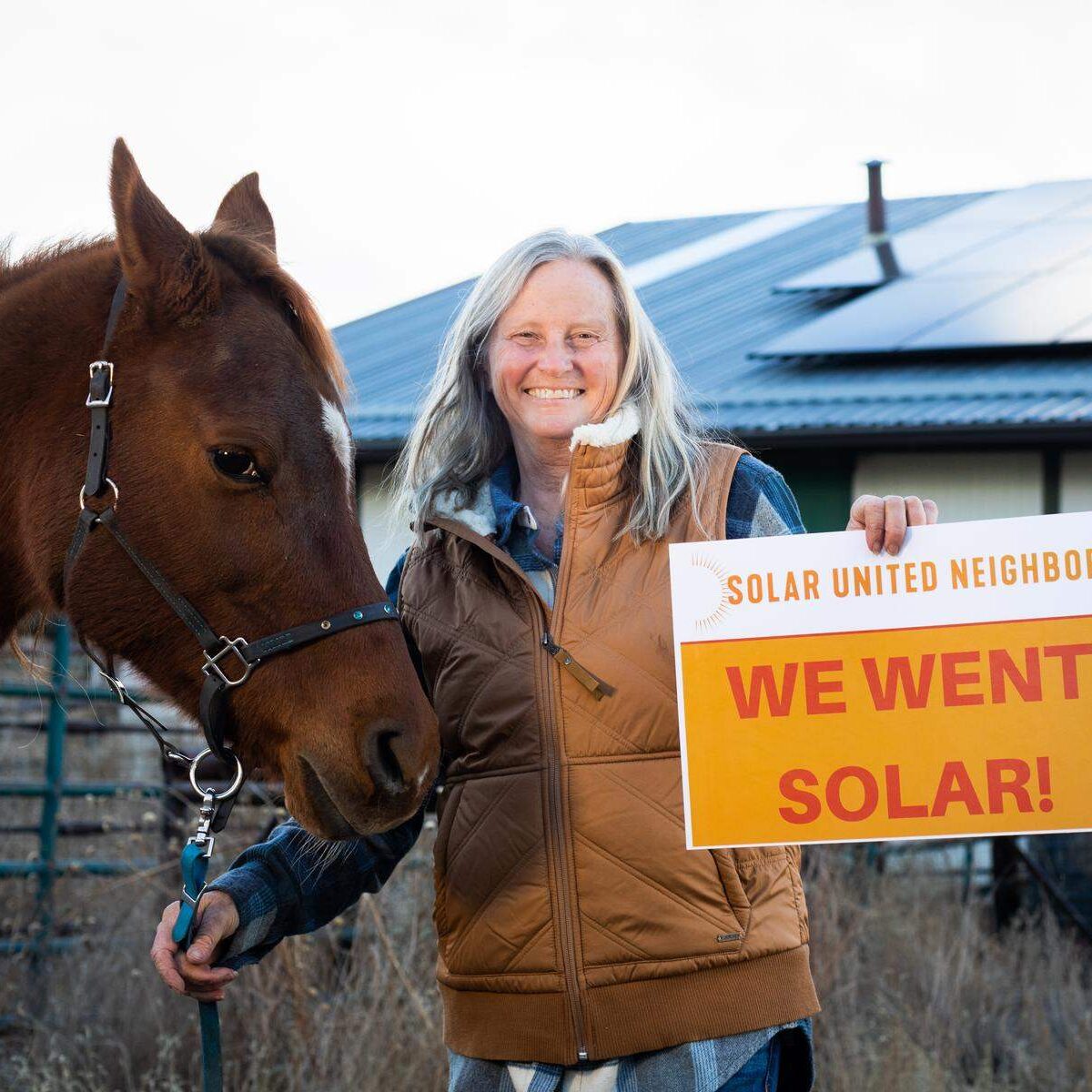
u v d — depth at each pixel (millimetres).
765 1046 2045
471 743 2189
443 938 2213
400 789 2113
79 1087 4227
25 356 2348
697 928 2021
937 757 1997
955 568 2031
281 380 2205
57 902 5793
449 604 2285
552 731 2102
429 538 2389
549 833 2072
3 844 6438
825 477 9250
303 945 4629
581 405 2287
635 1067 2051
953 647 2016
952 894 7016
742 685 2053
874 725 2021
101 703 7367
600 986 2027
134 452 2221
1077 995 5711
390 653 2193
